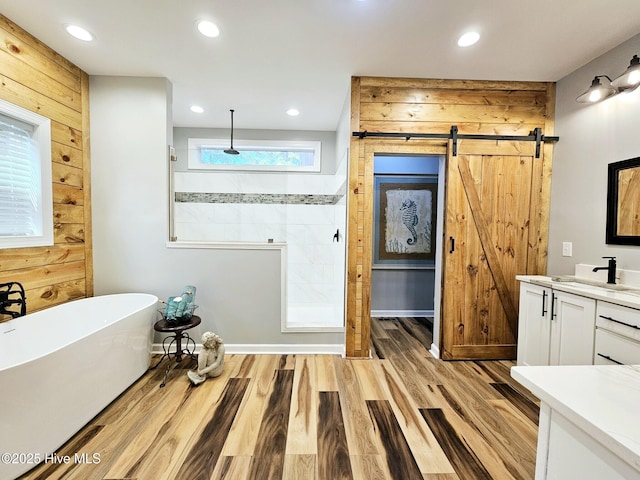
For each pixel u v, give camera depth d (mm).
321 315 3463
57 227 2439
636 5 1792
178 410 1958
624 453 554
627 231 2117
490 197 2758
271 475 1467
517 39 2143
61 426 1625
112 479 1434
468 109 2756
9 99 2047
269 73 2654
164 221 2805
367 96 2717
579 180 2496
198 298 2836
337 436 1736
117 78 2732
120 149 2768
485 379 2434
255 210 3838
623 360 1688
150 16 1943
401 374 2502
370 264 2770
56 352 1596
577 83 2535
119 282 2822
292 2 1794
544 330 2285
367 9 1852
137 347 2316
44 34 2154
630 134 2115
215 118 3771
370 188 2738
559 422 752
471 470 1509
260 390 2211
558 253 2693
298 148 4234
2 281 2047
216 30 2072
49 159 2350
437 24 1986
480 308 2803
